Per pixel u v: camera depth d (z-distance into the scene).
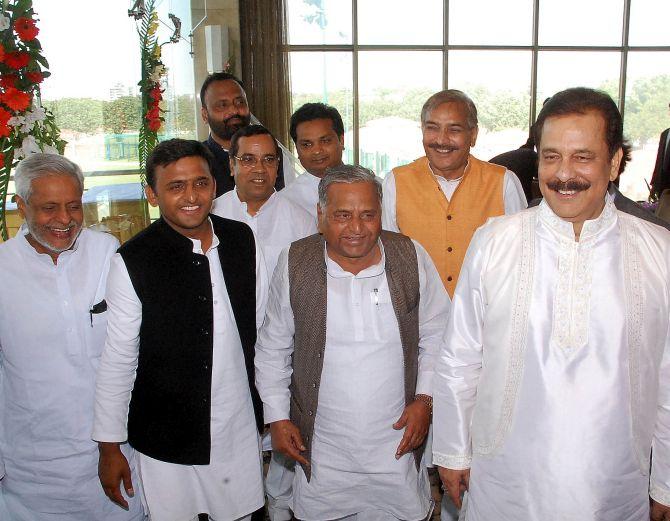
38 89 2.08
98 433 1.61
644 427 1.29
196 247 1.64
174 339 1.60
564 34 7.96
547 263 1.28
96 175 2.54
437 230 2.25
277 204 2.30
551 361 1.27
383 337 1.65
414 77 7.80
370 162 7.96
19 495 1.75
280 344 1.76
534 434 1.30
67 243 1.58
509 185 2.31
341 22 7.56
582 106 1.17
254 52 7.21
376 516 1.78
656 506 1.38
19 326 1.63
